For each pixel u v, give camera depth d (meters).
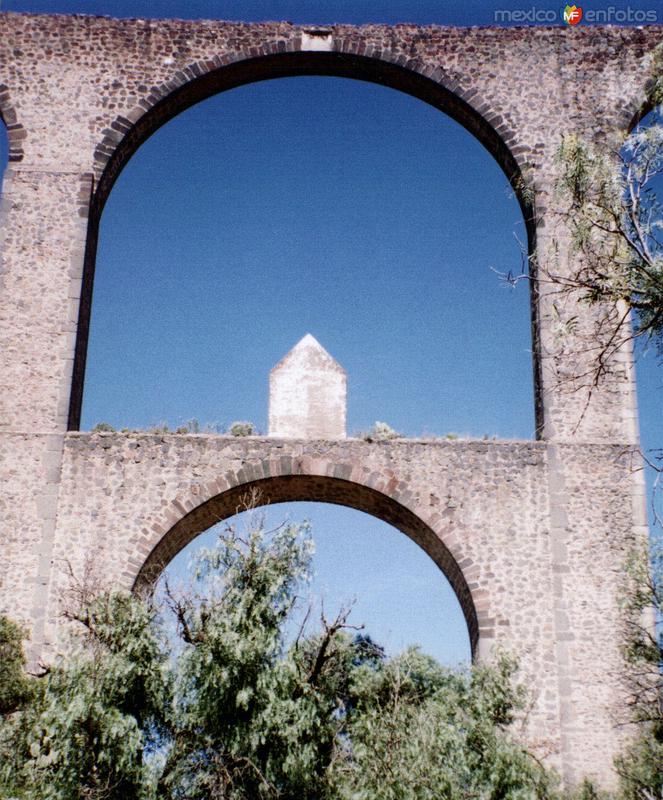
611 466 23.27
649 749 19.56
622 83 26.44
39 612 21.80
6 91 26.11
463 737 17.09
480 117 26.42
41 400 23.64
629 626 21.00
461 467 23.38
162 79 26.61
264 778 15.72
